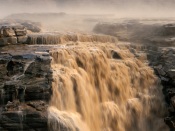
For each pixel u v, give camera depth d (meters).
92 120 17.59
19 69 16.16
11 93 15.34
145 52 22.16
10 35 19.45
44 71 16.16
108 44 22.20
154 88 20.00
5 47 19.05
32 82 15.70
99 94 18.69
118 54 20.75
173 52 21.31
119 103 19.06
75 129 15.70
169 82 19.47
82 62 18.70
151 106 19.38
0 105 15.26
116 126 18.20
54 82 16.45
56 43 20.84
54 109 15.91
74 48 19.45
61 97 16.56
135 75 20.14
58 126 15.31
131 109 18.91
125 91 19.53
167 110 19.31
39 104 15.41
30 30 23.55
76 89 17.27
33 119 14.88
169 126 18.30
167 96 19.27
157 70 20.50
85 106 17.48
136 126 18.81
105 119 18.03
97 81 18.94
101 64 19.27
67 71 17.53
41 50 18.44
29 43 20.44
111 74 19.41
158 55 21.64
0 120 14.70
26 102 15.43
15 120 14.76
